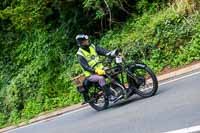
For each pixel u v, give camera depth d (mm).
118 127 9375
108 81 11781
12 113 20281
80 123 11719
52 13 21141
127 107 11156
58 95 18625
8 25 24094
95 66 12000
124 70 11406
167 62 14812
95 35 19781
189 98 9531
